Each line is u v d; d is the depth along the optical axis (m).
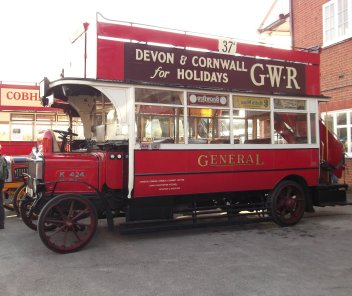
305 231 7.17
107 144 6.41
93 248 5.98
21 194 8.50
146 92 6.47
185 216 7.05
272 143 7.49
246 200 7.67
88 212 5.95
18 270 4.95
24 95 11.71
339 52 12.74
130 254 5.64
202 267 5.02
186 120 6.71
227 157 6.99
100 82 6.18
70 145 7.64
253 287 4.32
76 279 4.60
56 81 6.29
